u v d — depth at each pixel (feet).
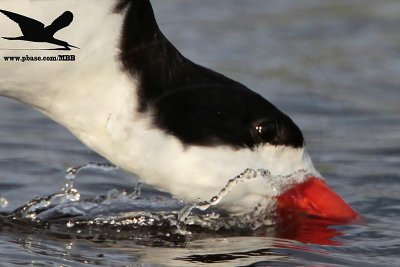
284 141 33.27
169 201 37.73
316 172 34.73
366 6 71.15
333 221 34.58
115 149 32.58
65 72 31.89
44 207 36.29
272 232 34.14
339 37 66.08
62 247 32.24
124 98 32.17
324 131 49.90
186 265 30.83
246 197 33.60
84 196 38.22
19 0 31.32
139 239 33.68
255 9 69.72
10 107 51.37
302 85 56.44
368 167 44.27
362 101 55.21
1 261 30.19
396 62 62.34
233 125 32.76
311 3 71.82
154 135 32.32
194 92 32.76
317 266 31.09
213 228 34.53
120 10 31.78
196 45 61.16
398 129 50.67
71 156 43.62
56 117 32.94
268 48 60.54
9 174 40.93
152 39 32.32
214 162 32.68
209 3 69.62
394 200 39.40
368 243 33.58
